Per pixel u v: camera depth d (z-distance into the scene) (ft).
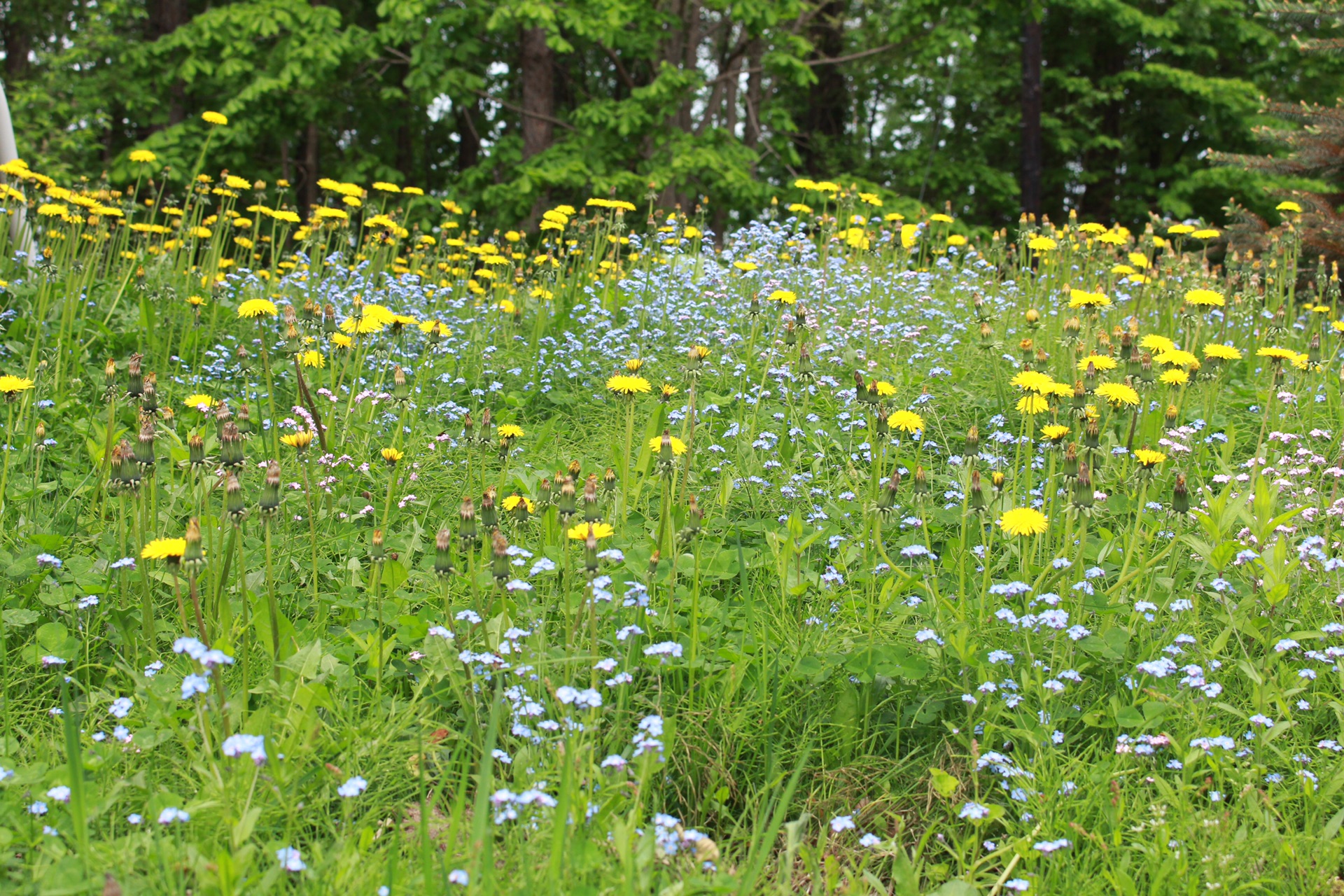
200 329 19.40
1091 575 10.45
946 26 48.52
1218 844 7.86
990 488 11.57
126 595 10.28
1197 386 17.28
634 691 9.73
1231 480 12.92
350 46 45.19
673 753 9.12
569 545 10.23
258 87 44.57
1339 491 13.97
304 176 61.62
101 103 53.06
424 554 12.61
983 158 66.80
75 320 18.53
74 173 50.39
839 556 11.94
